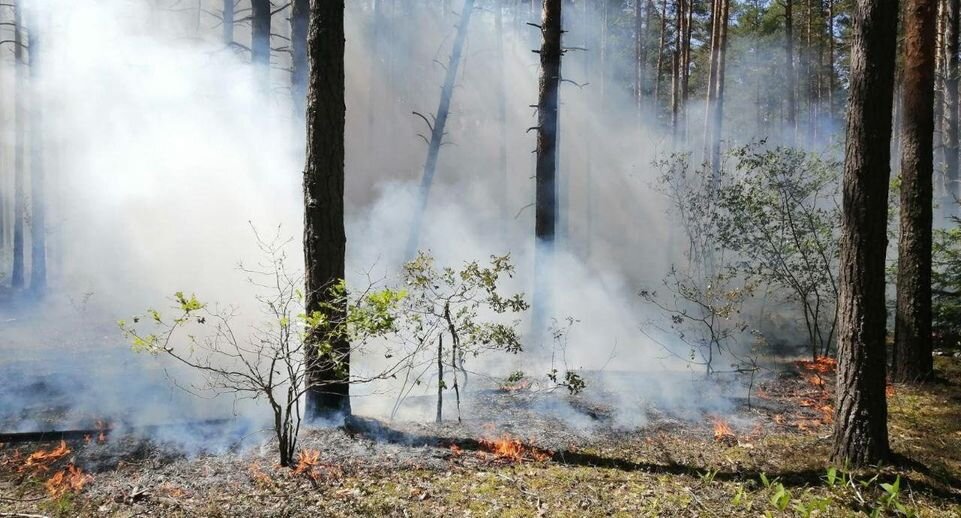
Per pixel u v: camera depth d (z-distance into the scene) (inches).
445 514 157.9
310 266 211.8
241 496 166.4
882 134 174.7
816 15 986.7
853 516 158.9
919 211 273.0
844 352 187.6
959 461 192.5
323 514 157.1
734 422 236.1
